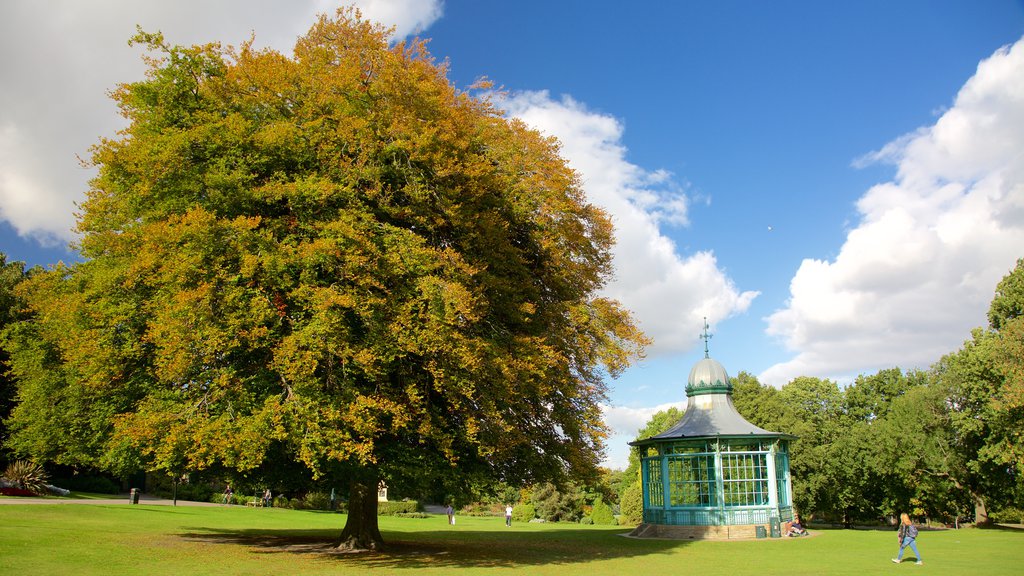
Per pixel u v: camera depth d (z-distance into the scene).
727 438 31.67
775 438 32.38
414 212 18.52
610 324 21.62
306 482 21.66
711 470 32.56
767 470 32.41
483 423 18.94
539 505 65.75
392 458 18.89
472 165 19.02
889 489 48.38
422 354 16.78
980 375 40.28
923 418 45.34
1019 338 35.72
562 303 21.52
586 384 22.77
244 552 19.22
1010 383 35.44
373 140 18.23
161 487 53.12
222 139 17.72
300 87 19.14
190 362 15.39
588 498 70.50
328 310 15.65
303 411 15.30
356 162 18.27
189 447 15.67
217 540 22.44
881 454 45.78
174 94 18.73
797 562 19.95
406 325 16.64
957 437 44.81
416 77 18.64
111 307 17.55
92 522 24.16
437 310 16.45
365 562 18.06
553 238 20.53
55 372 19.42
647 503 34.03
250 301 15.94
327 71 19.22
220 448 14.82
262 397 16.56
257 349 17.16
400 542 25.19
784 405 49.59
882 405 57.53
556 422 21.94
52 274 20.64
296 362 15.28
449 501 30.41
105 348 16.95
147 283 17.02
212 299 15.98
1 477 34.16
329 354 16.53
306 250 15.83
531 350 19.16
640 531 32.28
